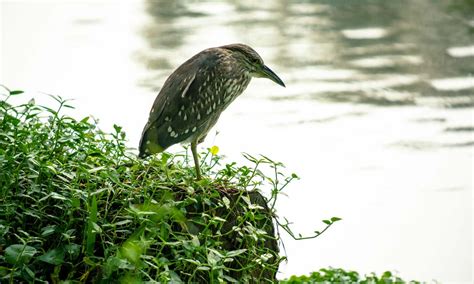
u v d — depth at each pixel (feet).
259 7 108.58
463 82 76.95
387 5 108.58
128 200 26.08
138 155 30.07
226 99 32.30
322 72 80.43
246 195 28.30
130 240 24.36
